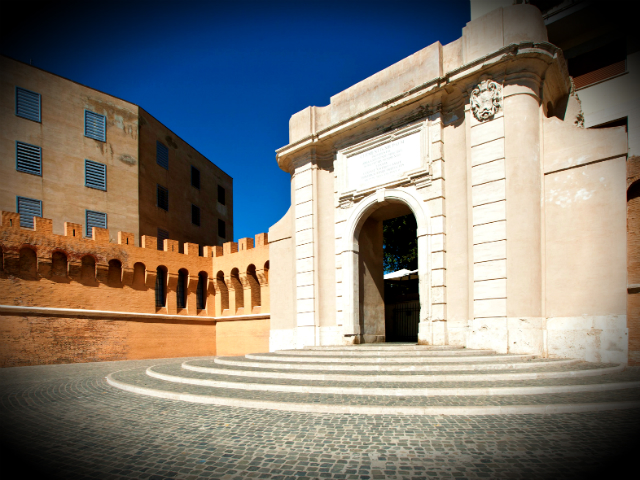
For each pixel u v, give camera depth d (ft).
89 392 34.17
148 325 84.12
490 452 17.03
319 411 24.04
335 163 62.13
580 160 42.60
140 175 105.70
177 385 34.19
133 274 83.87
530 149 43.80
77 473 15.85
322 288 61.98
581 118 56.29
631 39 56.34
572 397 25.12
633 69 55.93
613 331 39.04
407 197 52.90
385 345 51.19
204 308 96.68
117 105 103.09
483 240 44.88
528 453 16.79
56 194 90.84
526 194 43.14
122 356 79.46
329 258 62.18
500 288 43.04
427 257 49.98
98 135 98.78
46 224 72.84
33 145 88.89
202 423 22.48
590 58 60.29
